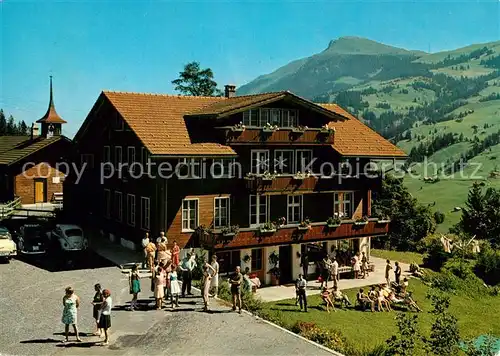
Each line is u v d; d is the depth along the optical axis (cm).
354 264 3778
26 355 1830
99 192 4209
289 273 3716
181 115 3631
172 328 2164
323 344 2083
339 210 3997
